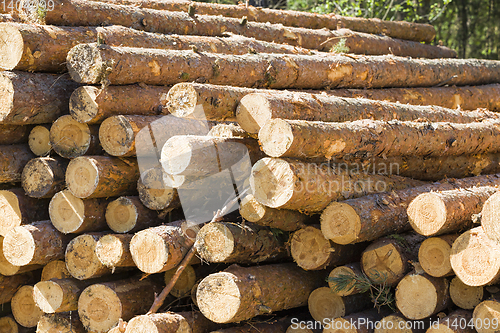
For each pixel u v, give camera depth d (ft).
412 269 12.01
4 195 14.55
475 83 25.16
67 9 15.05
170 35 17.12
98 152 13.78
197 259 13.12
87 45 12.79
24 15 14.94
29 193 14.29
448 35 50.49
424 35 31.07
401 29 29.86
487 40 50.19
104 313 12.99
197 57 14.73
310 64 17.69
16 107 13.10
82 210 13.43
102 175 12.85
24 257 13.66
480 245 10.39
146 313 12.99
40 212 15.01
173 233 12.28
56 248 13.98
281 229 12.56
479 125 17.08
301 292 13.07
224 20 20.85
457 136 15.76
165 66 13.87
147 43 15.88
